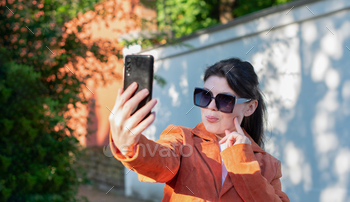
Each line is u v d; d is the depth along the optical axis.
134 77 0.80
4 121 2.66
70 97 3.21
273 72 3.62
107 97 6.47
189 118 4.56
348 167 3.02
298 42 3.41
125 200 5.20
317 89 3.26
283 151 3.53
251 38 3.82
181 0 7.96
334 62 3.13
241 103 1.27
